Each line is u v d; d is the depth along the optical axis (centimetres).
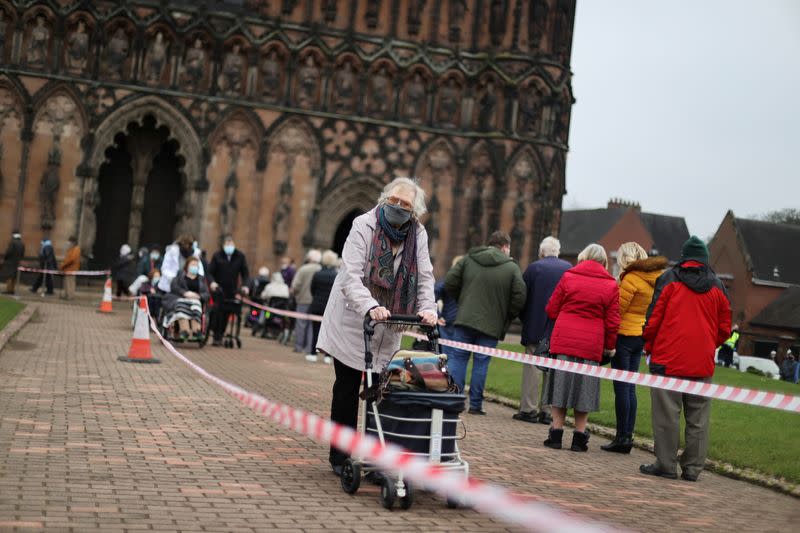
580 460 1262
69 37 4909
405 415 862
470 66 5291
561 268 1647
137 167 5194
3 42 4847
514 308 1650
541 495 971
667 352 1191
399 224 955
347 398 977
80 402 1346
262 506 822
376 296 954
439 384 872
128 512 762
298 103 5119
